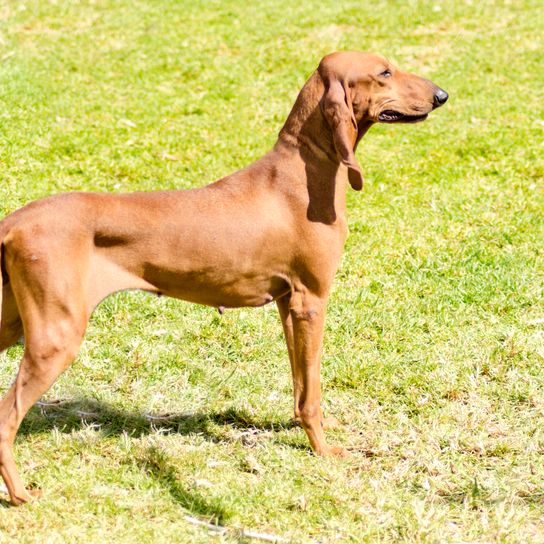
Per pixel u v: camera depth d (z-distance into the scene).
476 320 7.43
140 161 10.61
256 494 5.14
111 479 5.23
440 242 8.87
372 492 5.21
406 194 10.05
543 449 5.73
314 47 15.07
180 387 6.50
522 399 6.34
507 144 11.38
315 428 5.57
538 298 7.73
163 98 12.86
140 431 5.90
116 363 6.74
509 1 17.45
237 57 14.68
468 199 9.86
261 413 6.16
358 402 6.34
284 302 5.64
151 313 7.49
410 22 16.25
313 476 5.38
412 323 7.37
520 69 14.20
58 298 4.71
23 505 4.85
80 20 16.12
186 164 10.65
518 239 8.91
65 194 4.95
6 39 14.84
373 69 5.41
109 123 11.73
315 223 5.31
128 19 16.25
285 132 5.45
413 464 5.56
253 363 6.84
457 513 5.06
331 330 7.29
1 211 8.91
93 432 5.76
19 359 6.76
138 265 5.02
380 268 8.33
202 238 5.08
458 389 6.42
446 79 13.82
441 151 11.28
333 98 5.25
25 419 5.93
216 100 12.92
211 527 4.82
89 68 13.84
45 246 4.71
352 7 17.08
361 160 11.07
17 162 10.12
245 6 17.23
